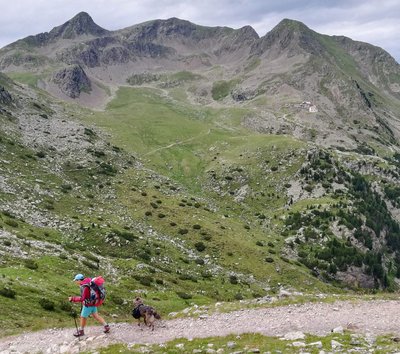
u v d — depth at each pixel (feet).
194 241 363.56
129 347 63.82
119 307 159.02
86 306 71.31
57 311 123.44
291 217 519.60
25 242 207.31
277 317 76.84
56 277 164.14
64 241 270.46
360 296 90.17
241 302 91.35
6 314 106.42
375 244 527.81
